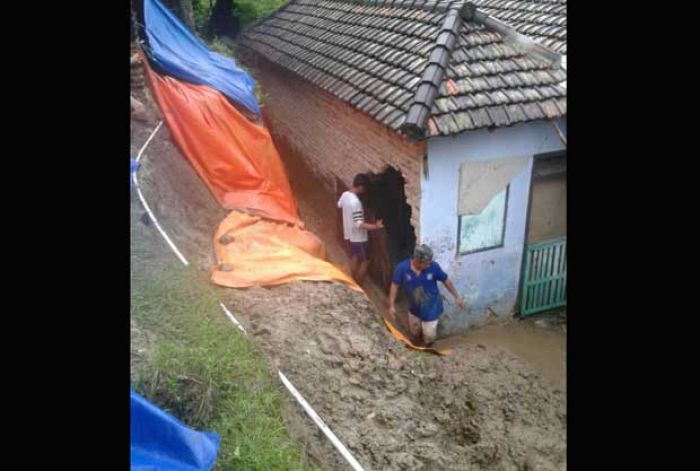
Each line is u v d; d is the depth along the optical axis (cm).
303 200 1049
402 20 863
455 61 688
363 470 418
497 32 728
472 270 753
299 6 1255
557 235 777
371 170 818
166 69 845
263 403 432
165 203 687
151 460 325
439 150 677
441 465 461
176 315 495
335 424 467
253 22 1352
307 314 581
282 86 1122
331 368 525
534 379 631
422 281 673
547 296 802
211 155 798
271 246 711
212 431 396
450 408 536
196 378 424
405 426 488
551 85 682
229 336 490
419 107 632
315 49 993
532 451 516
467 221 727
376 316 624
